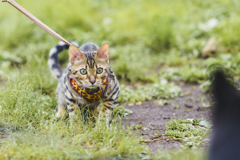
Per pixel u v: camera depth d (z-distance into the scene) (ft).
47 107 20.04
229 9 41.83
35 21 16.01
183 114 20.25
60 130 15.94
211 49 32.55
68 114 18.10
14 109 17.97
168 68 30.37
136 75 28.02
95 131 15.88
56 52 21.21
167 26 36.60
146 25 38.86
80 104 17.85
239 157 11.03
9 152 13.80
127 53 33.88
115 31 38.93
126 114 20.17
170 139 16.44
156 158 14.01
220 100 11.39
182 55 33.91
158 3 47.83
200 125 18.03
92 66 15.26
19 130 16.57
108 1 52.70
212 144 11.82
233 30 34.83
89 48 17.21
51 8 41.45
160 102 22.59
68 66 17.51
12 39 36.32
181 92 25.29
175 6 45.50
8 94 18.47
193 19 41.11
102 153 13.96
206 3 45.75
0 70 27.78
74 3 44.86
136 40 37.91
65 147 14.52
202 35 36.52
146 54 34.71
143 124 18.52
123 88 24.49
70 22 39.86
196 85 27.07
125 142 14.56
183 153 14.16
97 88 16.10
